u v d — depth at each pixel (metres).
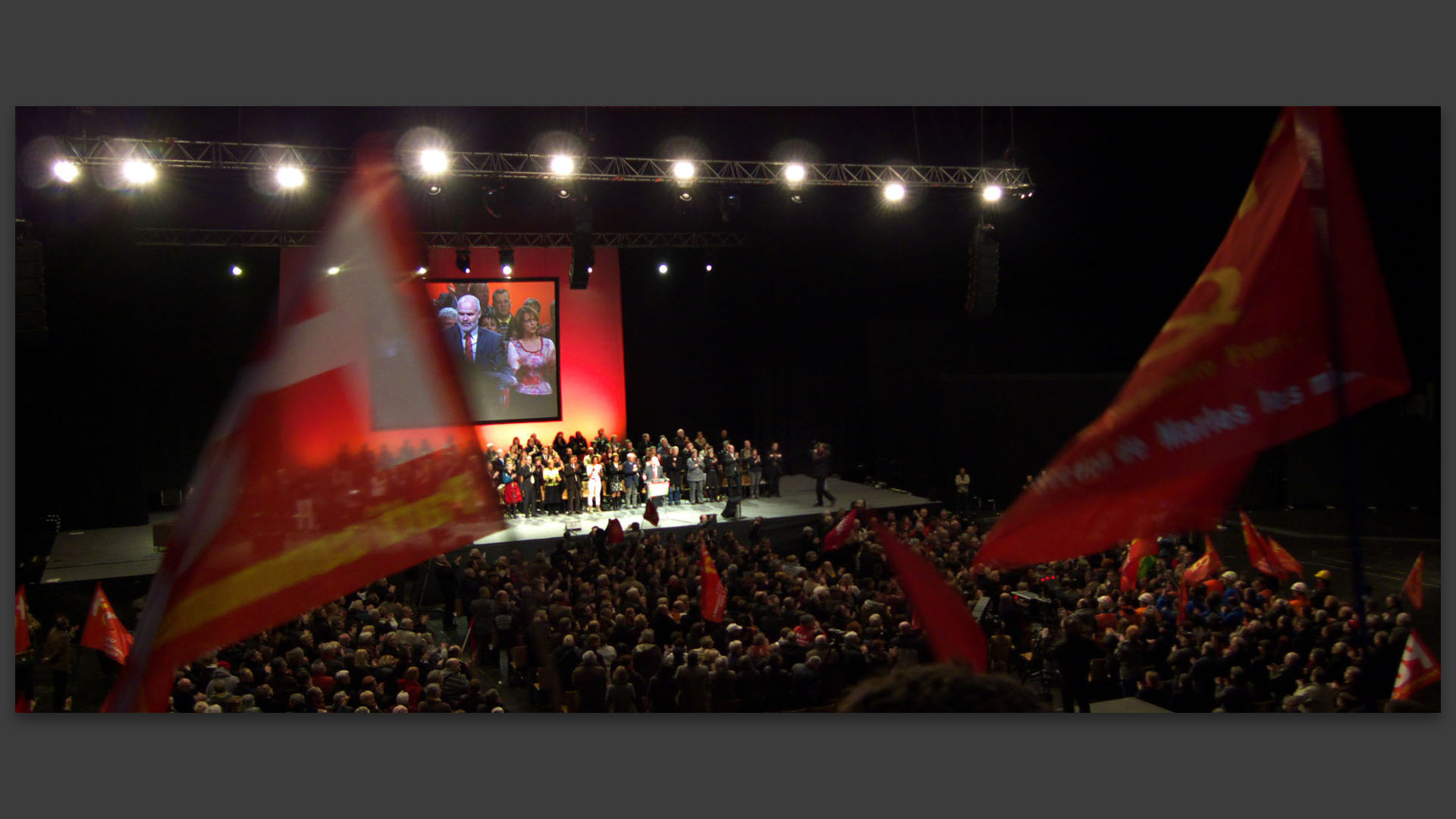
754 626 14.51
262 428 3.14
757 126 24.33
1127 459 4.68
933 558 17.05
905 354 29.64
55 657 14.21
